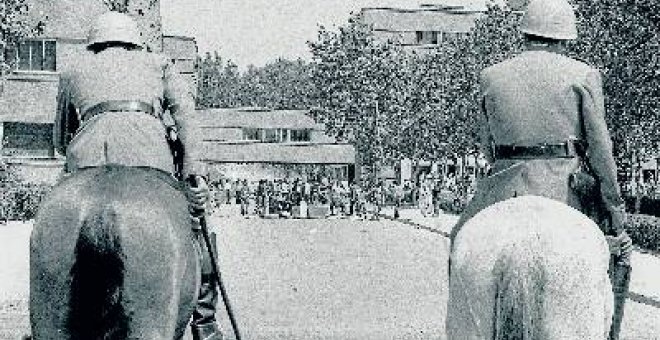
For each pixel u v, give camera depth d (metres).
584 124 6.41
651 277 20.77
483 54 67.69
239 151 104.38
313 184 64.56
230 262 25.45
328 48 81.75
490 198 6.51
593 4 30.44
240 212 66.31
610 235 6.55
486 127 6.81
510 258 5.28
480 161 68.38
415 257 27.53
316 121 83.12
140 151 6.59
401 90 80.00
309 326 14.33
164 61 7.03
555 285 5.19
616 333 6.51
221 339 7.61
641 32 29.64
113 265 5.75
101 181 6.01
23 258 24.28
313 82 82.88
